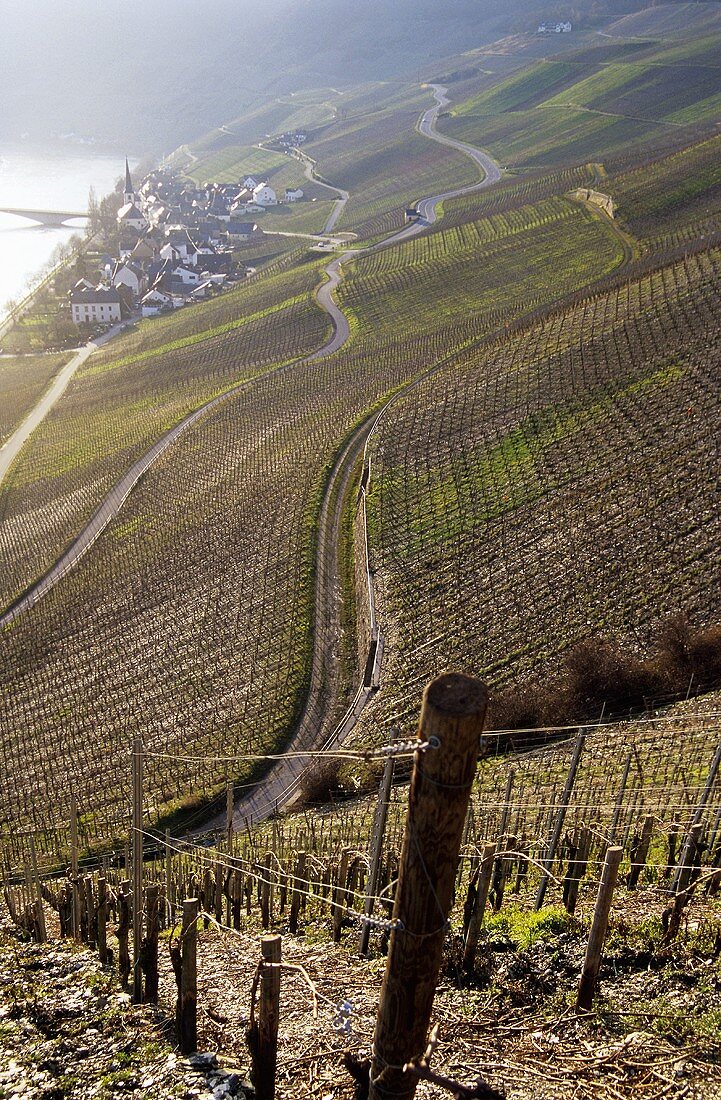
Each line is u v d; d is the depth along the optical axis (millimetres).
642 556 47781
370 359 106062
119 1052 10633
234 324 141000
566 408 69312
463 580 52000
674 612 42188
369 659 48375
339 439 79875
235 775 41156
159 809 39656
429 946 7188
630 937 12680
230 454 87500
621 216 132250
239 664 51688
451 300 122625
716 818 18734
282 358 118000
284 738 44188
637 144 199875
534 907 15156
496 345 89938
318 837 26656
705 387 63750
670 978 11094
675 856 17438
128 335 158000
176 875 22438
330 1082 9391
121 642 59062
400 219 190625
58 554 77312
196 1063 10062
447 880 7051
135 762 12391
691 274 85875
